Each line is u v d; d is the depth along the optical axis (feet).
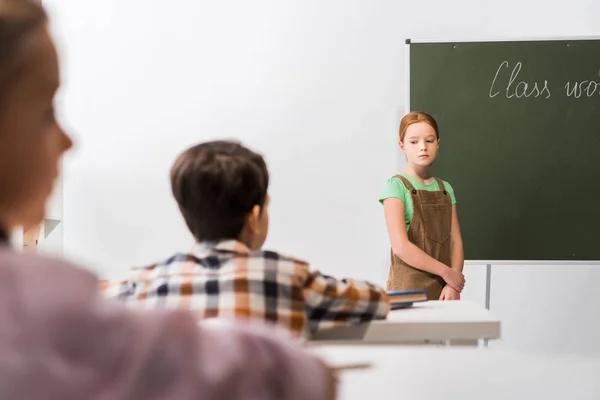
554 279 11.85
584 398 10.44
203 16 11.85
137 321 1.05
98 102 11.91
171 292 3.60
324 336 4.00
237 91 11.86
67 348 0.99
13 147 1.05
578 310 11.85
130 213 11.96
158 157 11.96
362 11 11.70
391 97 11.74
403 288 9.19
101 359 1.00
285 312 3.58
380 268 11.89
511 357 11.47
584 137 10.74
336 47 11.74
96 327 1.01
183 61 11.88
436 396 8.98
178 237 12.00
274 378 1.16
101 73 11.89
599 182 10.75
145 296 3.66
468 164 10.77
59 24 11.85
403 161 11.77
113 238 11.97
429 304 4.73
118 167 11.95
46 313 0.97
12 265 0.99
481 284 11.93
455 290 8.97
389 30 11.69
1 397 0.94
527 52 10.72
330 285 3.80
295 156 11.85
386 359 9.19
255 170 4.09
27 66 1.04
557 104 10.72
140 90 11.91
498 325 4.09
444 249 9.45
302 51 11.78
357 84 11.75
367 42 11.71
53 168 1.11
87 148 11.91
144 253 12.00
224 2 11.84
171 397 1.04
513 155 10.77
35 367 0.96
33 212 1.11
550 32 11.62
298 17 11.77
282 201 11.87
